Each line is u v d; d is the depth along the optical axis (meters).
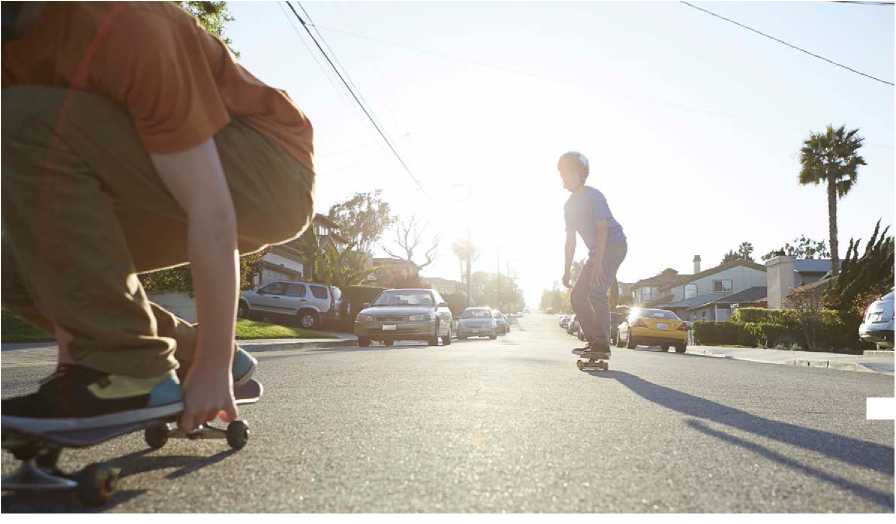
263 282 32.28
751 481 2.16
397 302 16.88
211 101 1.93
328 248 31.73
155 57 1.78
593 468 2.28
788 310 26.62
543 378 5.77
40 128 1.76
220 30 13.62
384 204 46.00
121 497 1.85
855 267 25.75
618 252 6.72
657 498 1.94
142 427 1.90
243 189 2.07
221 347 2.01
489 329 29.52
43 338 11.02
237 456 2.36
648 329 19.30
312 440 2.67
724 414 3.74
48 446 1.76
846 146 34.12
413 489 1.98
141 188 1.92
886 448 2.78
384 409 3.58
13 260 1.95
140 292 1.93
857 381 6.85
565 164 6.55
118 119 1.84
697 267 80.12
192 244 1.91
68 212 1.78
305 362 7.48
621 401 4.23
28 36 1.77
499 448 2.57
